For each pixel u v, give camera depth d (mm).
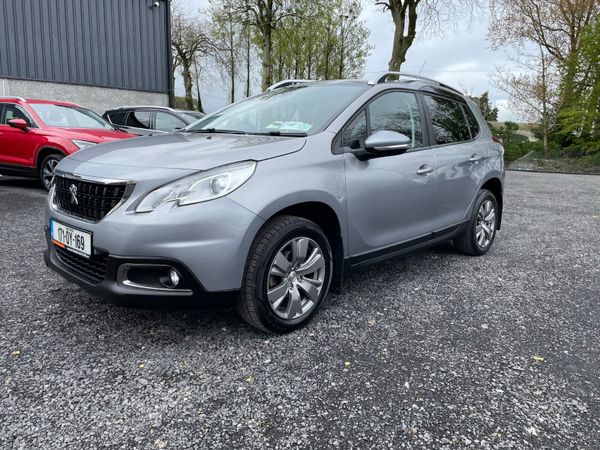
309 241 2734
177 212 2273
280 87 4051
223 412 1982
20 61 13812
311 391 2146
